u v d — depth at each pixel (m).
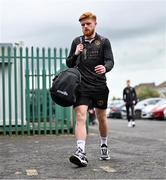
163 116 27.47
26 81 12.19
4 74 12.05
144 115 28.77
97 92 6.40
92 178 5.32
